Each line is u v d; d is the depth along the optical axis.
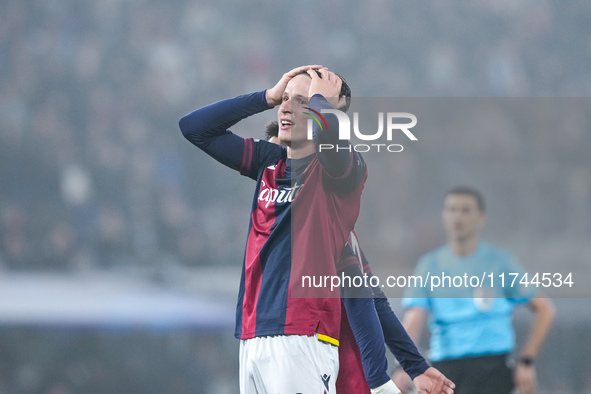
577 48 58.22
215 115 8.94
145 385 27.34
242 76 52.72
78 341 27.28
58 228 38.38
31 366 26.62
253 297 8.51
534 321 12.47
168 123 47.62
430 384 8.94
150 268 37.81
